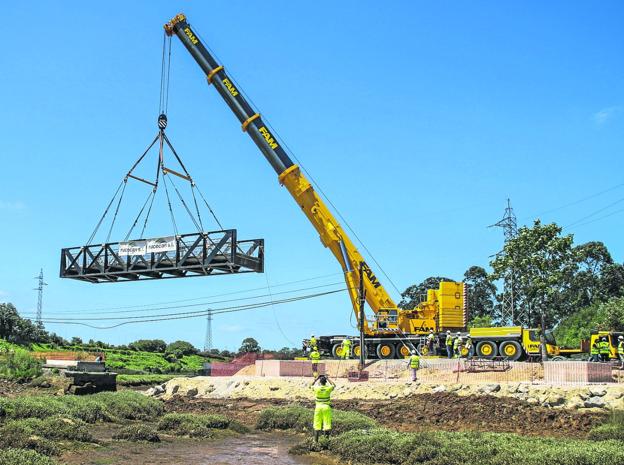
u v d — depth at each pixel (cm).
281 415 2681
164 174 2711
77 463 1798
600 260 8000
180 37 3775
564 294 7375
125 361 7012
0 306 7256
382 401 3216
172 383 4078
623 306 5881
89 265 2662
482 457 1742
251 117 3788
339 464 1886
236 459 1953
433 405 2895
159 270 2544
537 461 1616
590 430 2336
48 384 4034
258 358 5138
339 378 3784
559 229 5403
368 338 4175
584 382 3078
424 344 4088
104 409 2702
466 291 4219
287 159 3838
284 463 1892
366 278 4069
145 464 1841
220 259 2416
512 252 5500
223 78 3775
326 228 3928
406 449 1873
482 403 2827
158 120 2764
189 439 2341
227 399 3684
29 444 1856
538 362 3516
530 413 2619
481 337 3931
